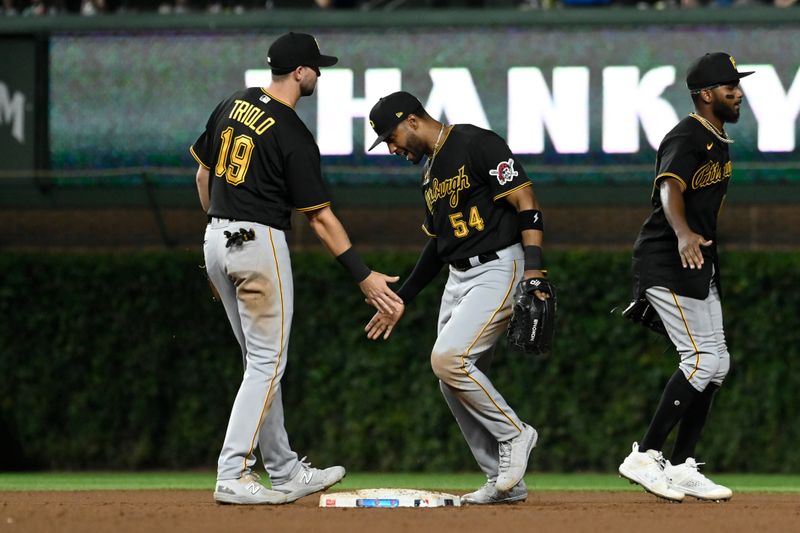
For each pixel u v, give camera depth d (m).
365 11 46.53
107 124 47.50
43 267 44.12
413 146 22.08
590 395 41.03
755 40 45.09
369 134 46.44
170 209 47.28
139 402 43.44
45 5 49.97
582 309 41.28
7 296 44.00
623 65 45.62
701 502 23.70
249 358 21.55
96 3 49.66
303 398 42.22
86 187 47.59
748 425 40.69
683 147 22.88
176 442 43.25
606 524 17.88
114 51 47.50
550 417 41.09
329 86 46.53
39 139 47.72
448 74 46.22
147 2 50.53
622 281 41.16
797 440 40.44
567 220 45.75
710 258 23.41
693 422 24.14
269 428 21.98
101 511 20.22
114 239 47.62
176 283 43.53
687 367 23.17
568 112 45.81
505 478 21.70
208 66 47.12
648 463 23.19
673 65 45.41
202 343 43.34
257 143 21.23
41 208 47.91
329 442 42.00
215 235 21.52
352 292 42.19
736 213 45.22
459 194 21.59
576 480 37.69
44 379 43.84
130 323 43.69
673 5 48.47
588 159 45.72
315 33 46.78
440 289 41.75
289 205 21.84
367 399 41.91
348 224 46.50
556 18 45.91
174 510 20.45
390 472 41.72
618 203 45.47
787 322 40.72
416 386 41.75
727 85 23.25
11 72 47.84
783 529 17.39
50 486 34.31
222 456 21.44
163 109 47.31
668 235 23.41
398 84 46.38
